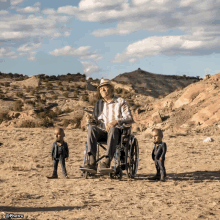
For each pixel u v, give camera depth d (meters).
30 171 8.16
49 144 13.55
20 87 56.59
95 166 6.85
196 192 5.55
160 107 27.38
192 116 23.03
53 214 4.12
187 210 4.32
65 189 5.84
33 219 3.88
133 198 5.10
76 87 59.09
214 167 8.70
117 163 6.86
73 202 4.79
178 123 22.72
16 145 13.20
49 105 46.59
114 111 7.29
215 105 22.84
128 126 6.91
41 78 64.88
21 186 6.14
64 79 66.75
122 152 7.07
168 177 7.32
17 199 4.97
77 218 3.95
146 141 15.09
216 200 4.89
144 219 3.92
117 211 4.30
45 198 5.09
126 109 7.24
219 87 25.69
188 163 9.41
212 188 5.87
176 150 12.02
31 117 37.72
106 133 7.11
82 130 23.48
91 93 54.25
